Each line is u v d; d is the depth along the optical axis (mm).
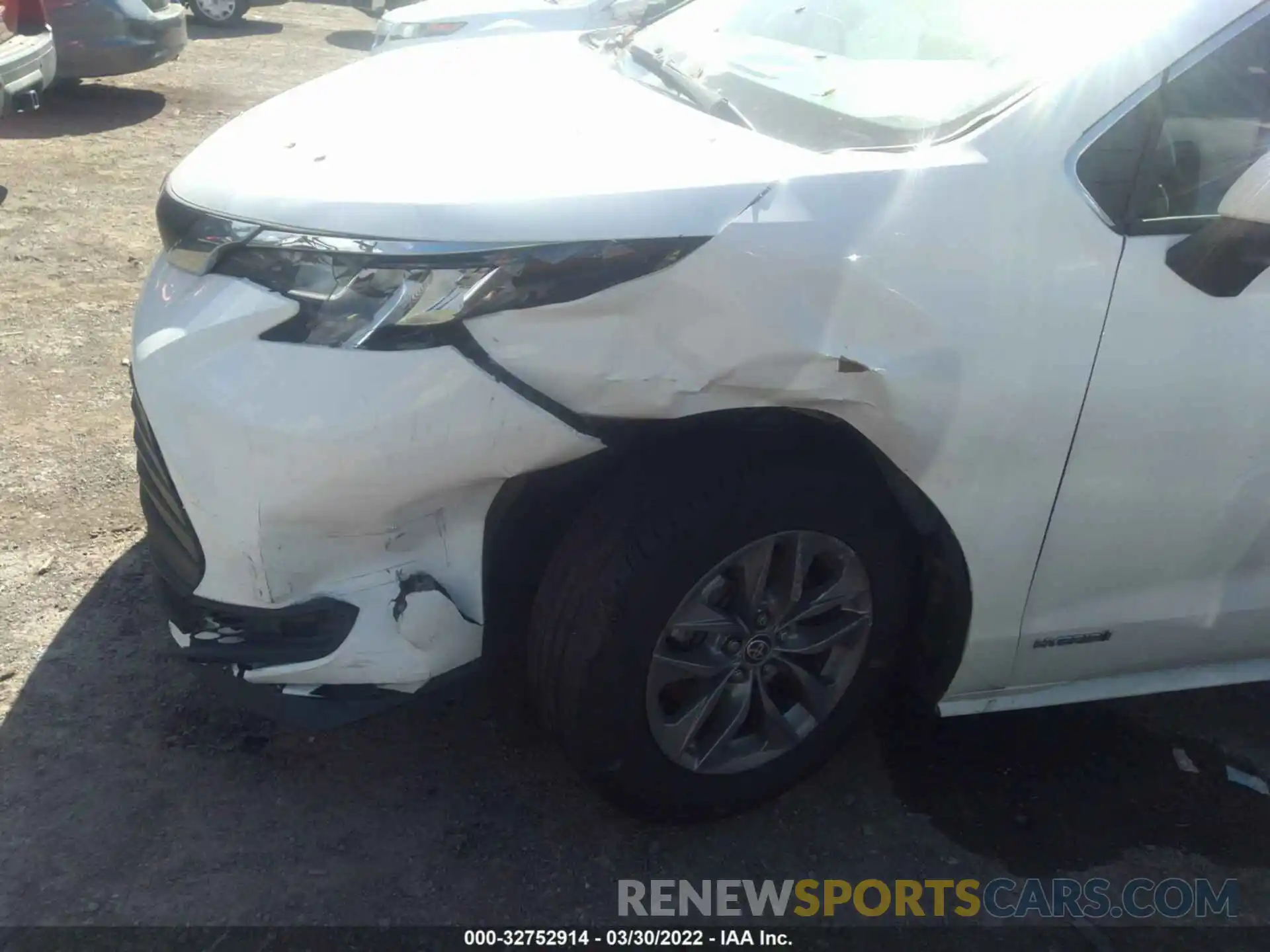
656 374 1934
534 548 2258
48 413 3867
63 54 7340
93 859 2256
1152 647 2529
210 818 2377
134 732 2584
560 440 1966
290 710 2139
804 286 1924
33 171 6465
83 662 2770
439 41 6402
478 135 2182
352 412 1899
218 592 2109
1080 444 2160
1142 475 2236
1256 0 2189
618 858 2371
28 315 4598
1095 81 2100
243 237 2014
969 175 2016
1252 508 2369
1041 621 2387
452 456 1936
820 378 1965
